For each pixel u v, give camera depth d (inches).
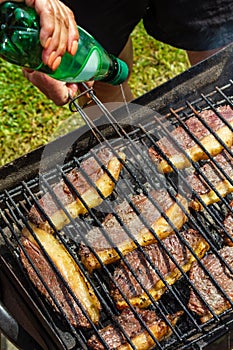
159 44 68.1
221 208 45.2
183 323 41.6
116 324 40.3
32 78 46.1
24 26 37.4
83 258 43.0
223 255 42.1
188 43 52.5
